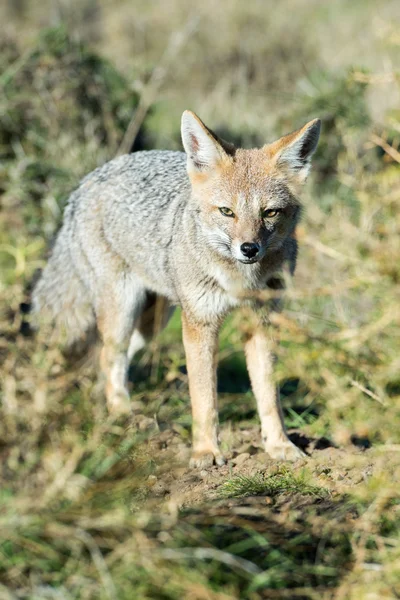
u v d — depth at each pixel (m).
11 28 18.03
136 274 11.50
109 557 6.08
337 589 6.23
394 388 9.32
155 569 5.97
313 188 15.27
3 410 6.64
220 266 9.77
